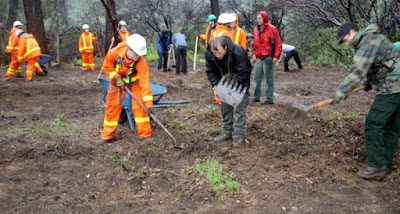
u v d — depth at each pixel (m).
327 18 16.56
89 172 5.19
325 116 7.18
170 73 13.88
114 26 8.25
